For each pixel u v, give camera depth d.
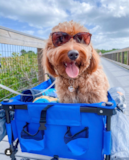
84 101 0.42
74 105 0.29
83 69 0.40
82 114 0.29
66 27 0.41
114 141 0.30
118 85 1.00
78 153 0.30
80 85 0.42
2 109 0.34
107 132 0.28
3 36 0.52
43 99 0.47
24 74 0.93
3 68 0.75
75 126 0.30
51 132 0.32
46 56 0.45
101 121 0.29
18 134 0.35
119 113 0.38
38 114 0.31
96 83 0.42
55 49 0.39
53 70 0.46
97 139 0.30
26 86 0.93
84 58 0.38
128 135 0.31
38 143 0.32
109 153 0.29
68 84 0.43
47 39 0.46
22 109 0.32
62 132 0.32
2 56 0.66
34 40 0.82
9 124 0.33
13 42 0.59
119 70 1.69
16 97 0.44
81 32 0.39
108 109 0.27
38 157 0.38
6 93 0.74
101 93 0.42
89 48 0.41
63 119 0.30
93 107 0.28
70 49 0.36
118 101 0.48
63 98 0.46
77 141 0.30
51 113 0.30
